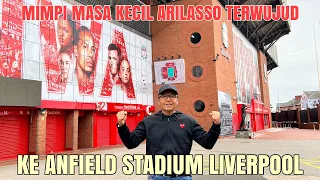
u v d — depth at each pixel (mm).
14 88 14188
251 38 48906
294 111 52906
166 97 3098
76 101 19266
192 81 27875
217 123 2820
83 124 20516
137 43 27484
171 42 29188
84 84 20344
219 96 27312
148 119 3162
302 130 39375
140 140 3094
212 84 27078
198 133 3068
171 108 3082
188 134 3062
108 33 23438
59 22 18672
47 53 17609
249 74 42594
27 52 16344
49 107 16734
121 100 24344
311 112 44594
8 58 15234
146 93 28109
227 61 31484
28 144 16109
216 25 28703
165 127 3055
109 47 23391
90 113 20359
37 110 16141
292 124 53969
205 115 26875
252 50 46438
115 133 22781
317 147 16250
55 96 17859
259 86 49031
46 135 17281
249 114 37250
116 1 24688
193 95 27656
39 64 17016
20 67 15852
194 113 27375
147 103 28109
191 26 28562
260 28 45531
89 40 21172
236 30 37438
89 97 20719
